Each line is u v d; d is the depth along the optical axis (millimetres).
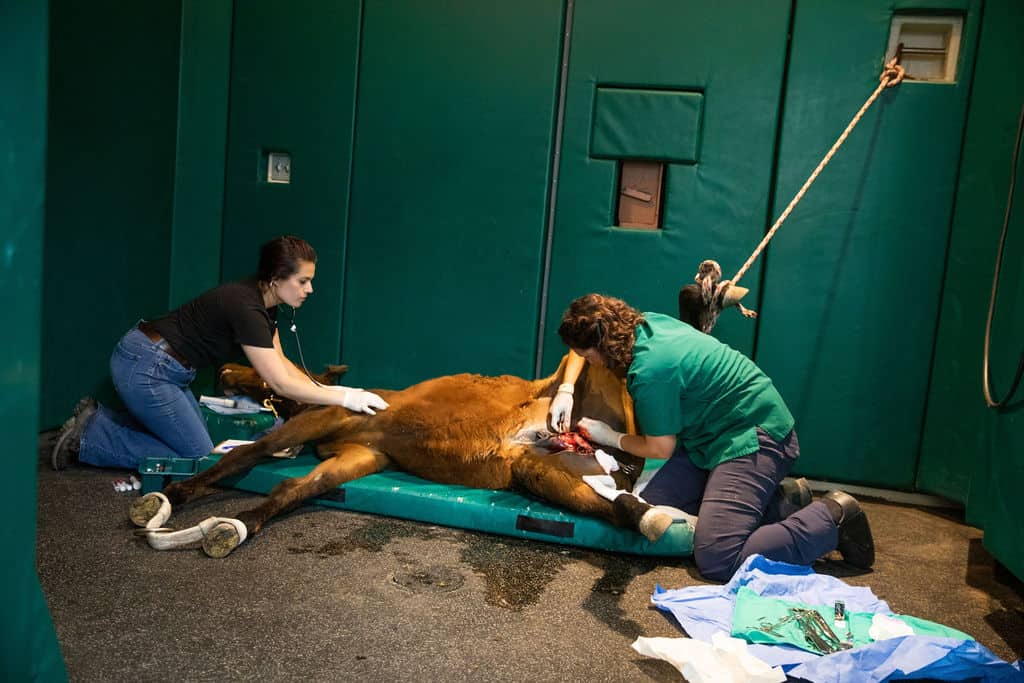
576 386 3666
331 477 3443
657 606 2811
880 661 2414
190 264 5121
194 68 4965
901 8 4105
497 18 4539
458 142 4652
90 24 4234
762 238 4406
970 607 3062
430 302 4773
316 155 4824
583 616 2736
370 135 4746
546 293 4676
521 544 3309
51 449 4059
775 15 4266
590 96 4484
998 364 3535
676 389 3076
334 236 4848
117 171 4539
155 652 2316
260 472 3557
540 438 3545
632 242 4520
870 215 4246
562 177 4566
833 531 3102
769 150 4344
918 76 4258
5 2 1519
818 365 4371
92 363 4512
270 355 3514
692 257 4469
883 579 3285
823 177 4273
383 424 3646
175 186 5074
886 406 4309
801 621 2635
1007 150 3982
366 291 4840
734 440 3197
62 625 2426
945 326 4180
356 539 3236
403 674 2297
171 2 4848
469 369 4766
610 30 4422
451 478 3588
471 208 4672
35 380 1641
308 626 2527
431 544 3242
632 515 3125
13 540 1603
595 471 3389
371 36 4684
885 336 4285
